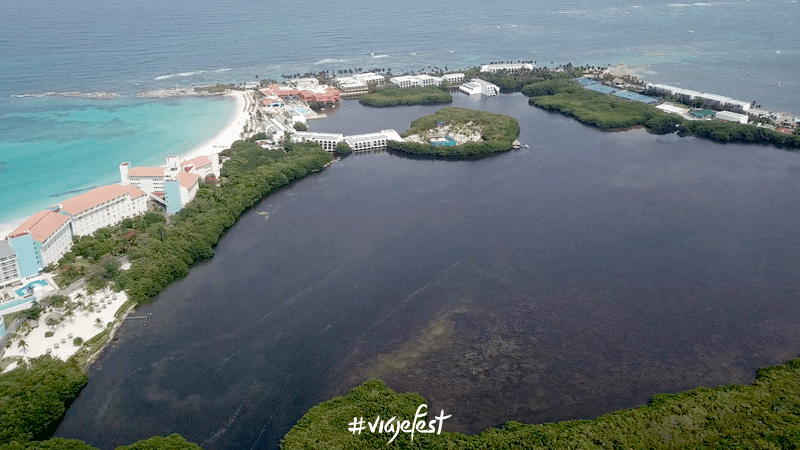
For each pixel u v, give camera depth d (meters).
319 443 199.12
